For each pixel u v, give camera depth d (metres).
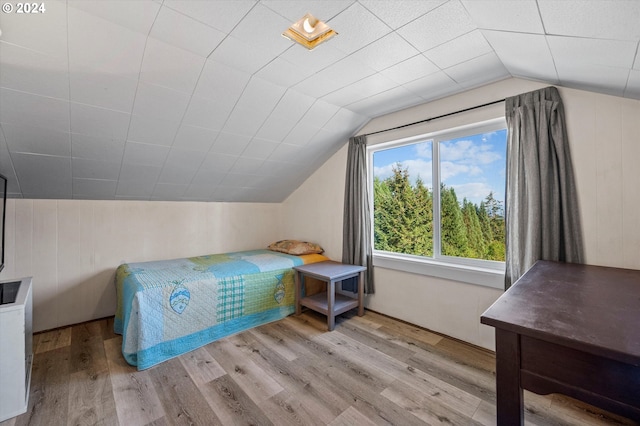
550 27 1.17
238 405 1.61
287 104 2.50
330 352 2.22
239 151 2.87
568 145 1.85
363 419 1.51
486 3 1.21
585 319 0.89
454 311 2.44
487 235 2.38
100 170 2.45
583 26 1.07
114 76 1.76
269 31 1.58
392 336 2.50
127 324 2.08
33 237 2.50
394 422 1.49
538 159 1.89
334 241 3.52
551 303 1.04
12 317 1.52
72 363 2.04
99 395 1.69
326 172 3.60
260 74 2.08
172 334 2.18
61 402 1.62
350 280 3.20
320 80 2.18
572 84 1.77
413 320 2.72
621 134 1.68
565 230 1.82
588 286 1.27
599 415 1.55
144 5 1.35
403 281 2.81
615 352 0.69
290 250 3.47
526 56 1.61
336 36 1.62
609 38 1.07
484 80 2.19
